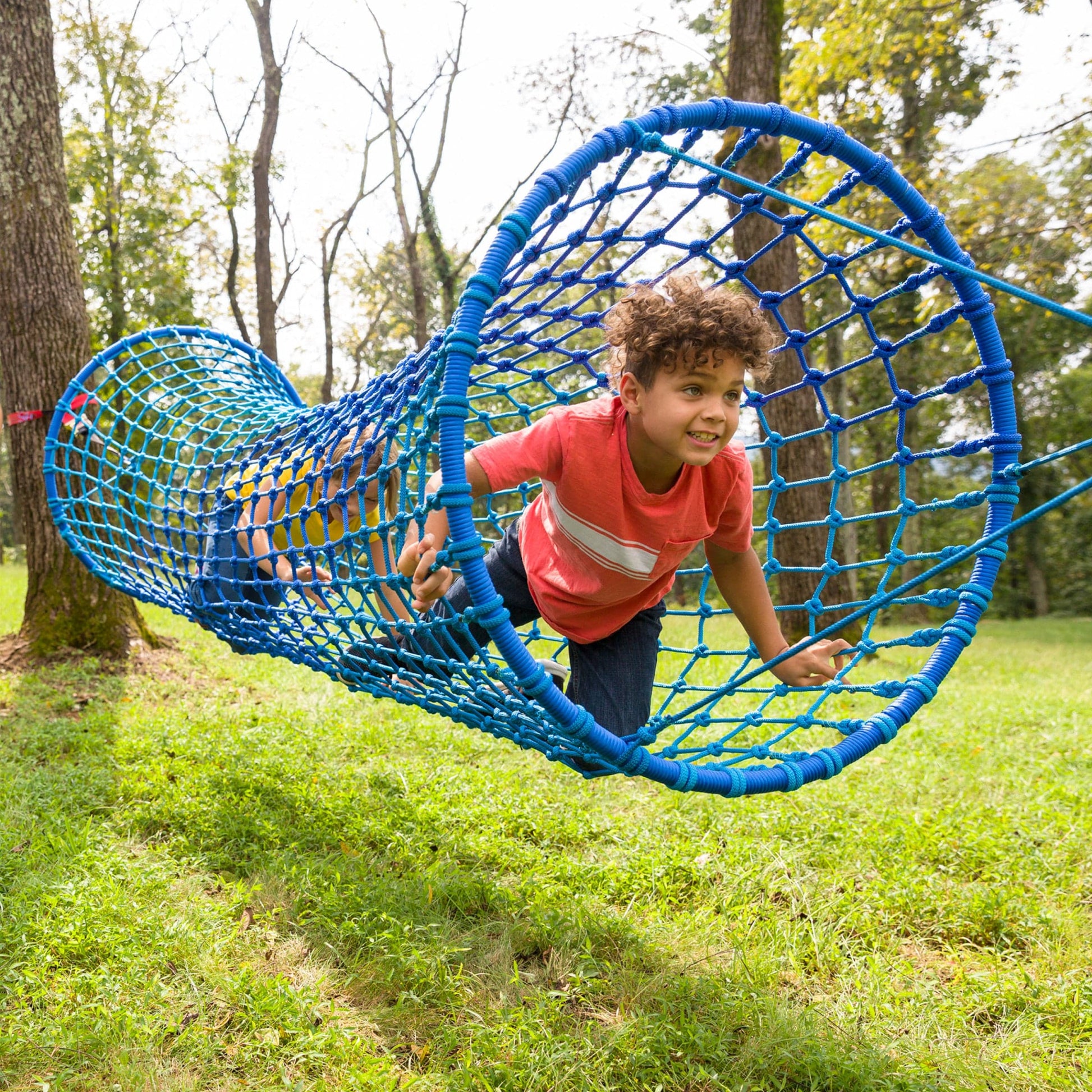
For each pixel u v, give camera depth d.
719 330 2.06
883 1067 2.43
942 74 14.53
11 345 6.57
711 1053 2.48
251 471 3.82
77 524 4.98
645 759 2.11
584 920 3.13
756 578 2.82
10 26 6.53
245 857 3.67
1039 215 11.55
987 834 3.89
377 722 5.64
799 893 3.41
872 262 11.78
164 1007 2.58
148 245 21.06
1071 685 8.60
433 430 2.07
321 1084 2.28
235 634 4.03
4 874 3.27
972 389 24.67
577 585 2.55
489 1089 2.29
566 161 2.05
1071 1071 2.43
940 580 29.81
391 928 3.03
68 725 5.14
